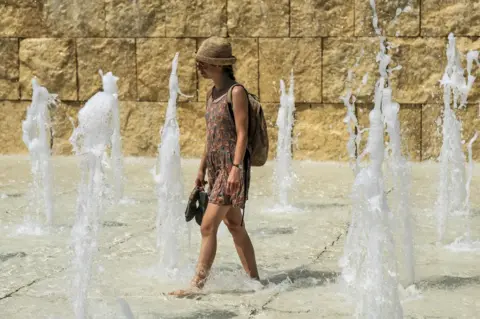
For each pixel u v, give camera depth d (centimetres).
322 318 883
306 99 2142
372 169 867
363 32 2081
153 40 2217
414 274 1045
